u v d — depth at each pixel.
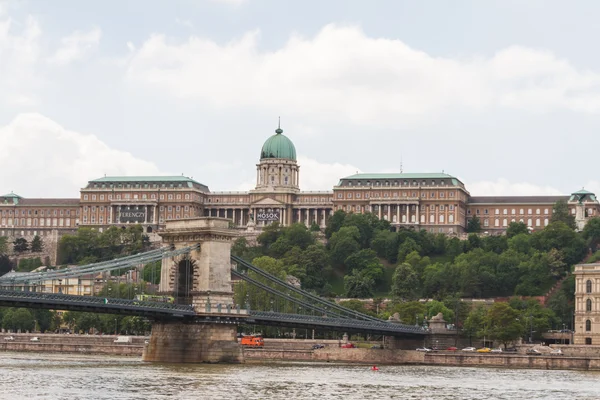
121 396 185.00
